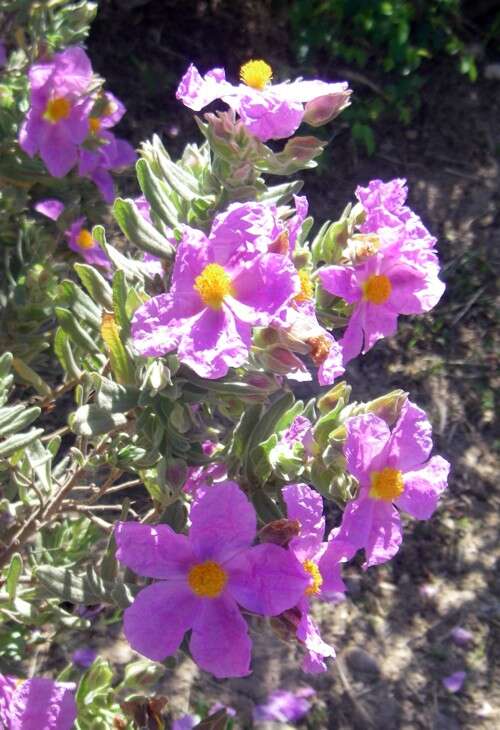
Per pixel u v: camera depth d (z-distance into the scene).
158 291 0.22
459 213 0.62
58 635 0.34
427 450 0.22
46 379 0.45
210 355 0.19
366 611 0.45
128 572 0.24
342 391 0.22
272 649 0.41
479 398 0.54
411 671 0.43
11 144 0.35
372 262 0.24
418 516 0.23
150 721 0.23
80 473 0.27
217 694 0.40
